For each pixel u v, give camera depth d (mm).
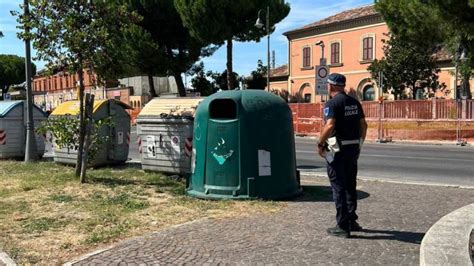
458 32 18266
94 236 6051
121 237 6027
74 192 8859
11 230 6430
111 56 10109
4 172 11539
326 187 9219
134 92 51188
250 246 5410
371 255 5023
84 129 10203
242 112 7938
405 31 21484
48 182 9898
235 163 7938
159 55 34062
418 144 20875
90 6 9609
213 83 44625
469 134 21047
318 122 26453
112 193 8734
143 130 11125
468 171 12055
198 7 31234
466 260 3930
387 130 23188
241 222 6492
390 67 34656
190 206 7523
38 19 9523
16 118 14414
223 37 32812
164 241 5680
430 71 34469
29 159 13797
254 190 7879
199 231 6078
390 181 10008
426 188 9008
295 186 8320
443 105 21734
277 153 8055
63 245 5777
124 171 11516
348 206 5832
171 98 11367
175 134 10586
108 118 11023
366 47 46375
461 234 4652
